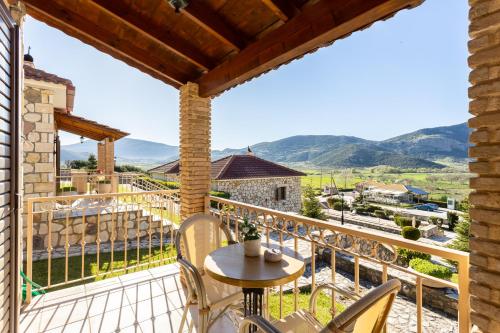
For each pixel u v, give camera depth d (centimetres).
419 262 622
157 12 255
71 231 642
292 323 165
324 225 198
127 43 303
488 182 106
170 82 369
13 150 189
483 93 107
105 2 239
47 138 634
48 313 272
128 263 513
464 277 126
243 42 271
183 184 357
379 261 165
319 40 200
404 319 514
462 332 127
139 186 995
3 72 174
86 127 898
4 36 176
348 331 108
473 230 110
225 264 178
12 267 190
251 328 173
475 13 109
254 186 1639
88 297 304
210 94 339
